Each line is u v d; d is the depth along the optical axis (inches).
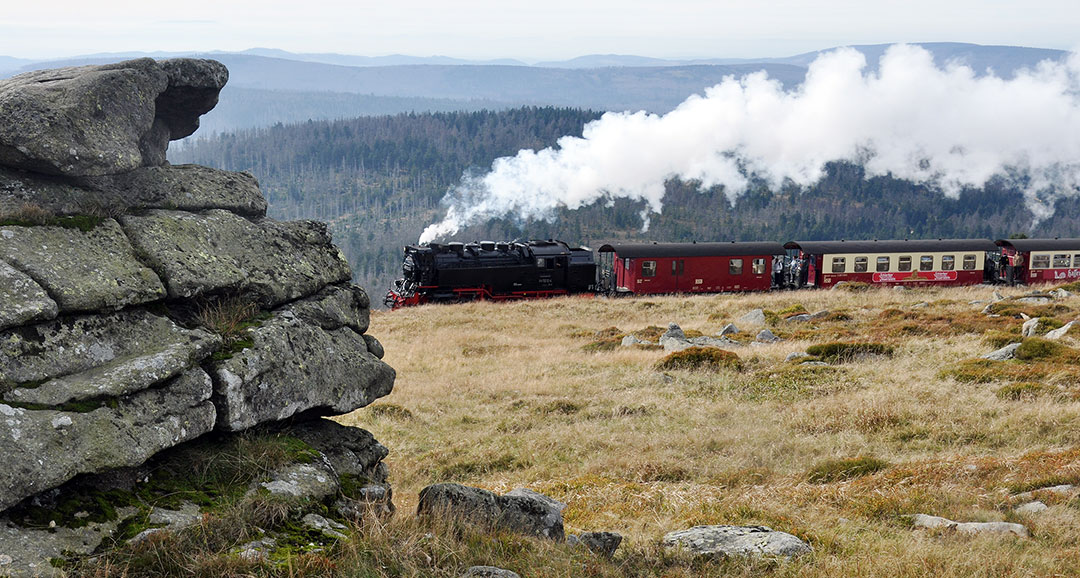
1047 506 416.8
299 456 289.7
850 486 495.5
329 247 353.4
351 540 255.6
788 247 2112.5
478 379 1008.2
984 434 632.4
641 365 1043.9
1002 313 1339.8
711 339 1241.4
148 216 293.1
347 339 332.2
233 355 276.5
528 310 1742.1
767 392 855.7
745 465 595.5
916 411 706.8
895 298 1728.6
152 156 325.7
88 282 252.8
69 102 267.0
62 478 213.9
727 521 412.2
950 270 2111.2
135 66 293.1
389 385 339.0
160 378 248.1
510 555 278.5
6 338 227.9
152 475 250.7
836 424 698.2
